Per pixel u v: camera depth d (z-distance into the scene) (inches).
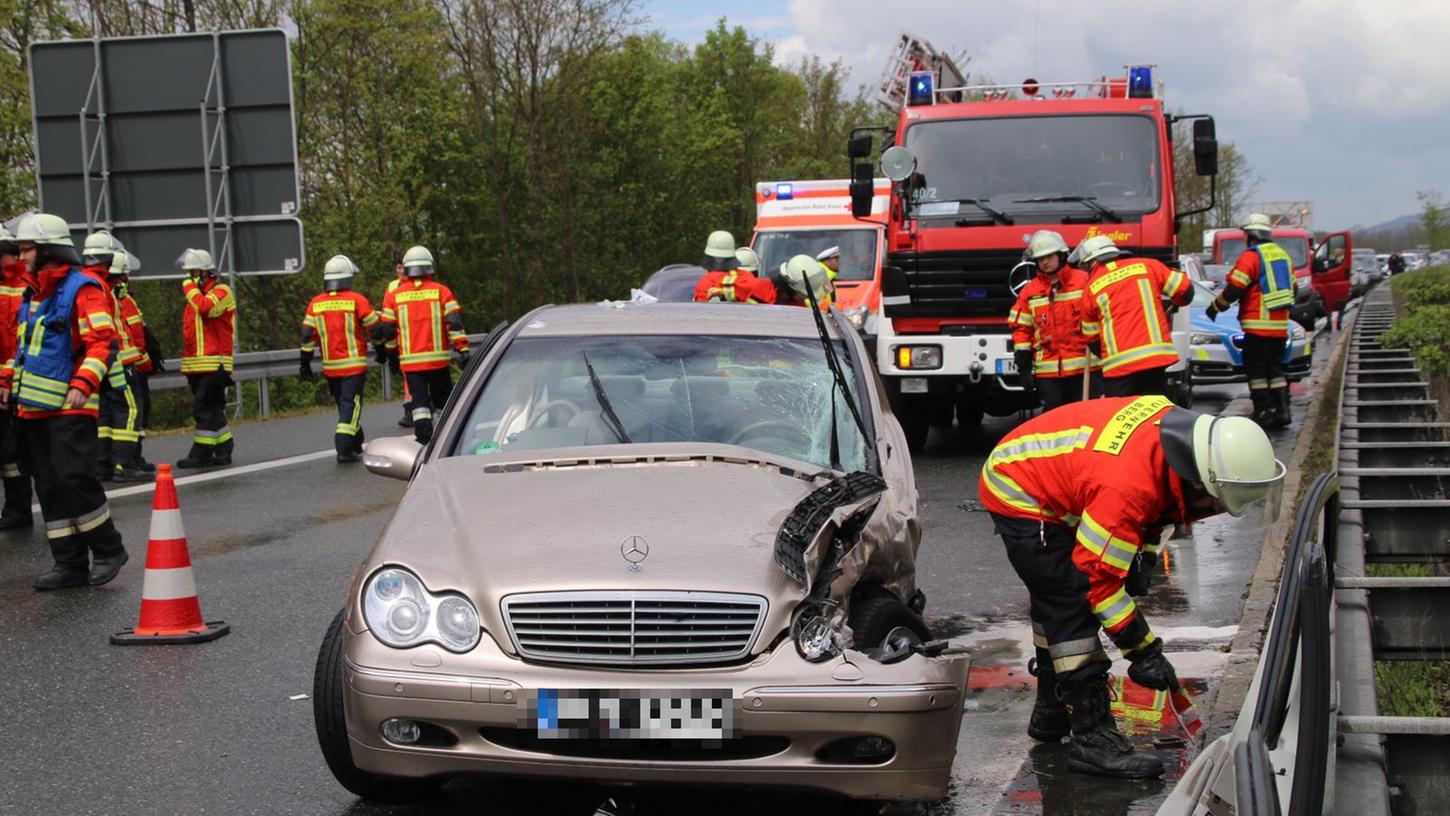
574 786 194.5
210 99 743.7
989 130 500.4
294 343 1423.5
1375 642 221.6
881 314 510.6
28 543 394.0
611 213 2009.1
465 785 196.4
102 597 320.8
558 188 1891.0
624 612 163.3
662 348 230.4
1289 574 132.1
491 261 1929.1
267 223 745.0
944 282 499.8
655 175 2074.3
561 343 232.1
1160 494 178.7
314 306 568.7
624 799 185.9
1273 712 118.6
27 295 327.6
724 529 176.6
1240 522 383.2
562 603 163.9
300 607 307.4
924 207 501.4
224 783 196.5
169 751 210.7
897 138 508.1
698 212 2169.0
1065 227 492.4
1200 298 767.7
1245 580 316.8
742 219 2285.9
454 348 574.9
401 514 187.2
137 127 745.6
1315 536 174.1
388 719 164.6
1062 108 498.3
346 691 168.4
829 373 226.2
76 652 270.8
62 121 749.9
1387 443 388.8
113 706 234.5
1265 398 586.9
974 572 334.0
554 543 173.3
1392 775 155.3
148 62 743.7
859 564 177.6
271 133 743.1
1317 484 161.3
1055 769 199.3
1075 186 494.0
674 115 2117.4
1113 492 178.4
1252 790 99.3
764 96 2282.2
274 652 269.4
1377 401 515.5
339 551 372.8
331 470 542.0
